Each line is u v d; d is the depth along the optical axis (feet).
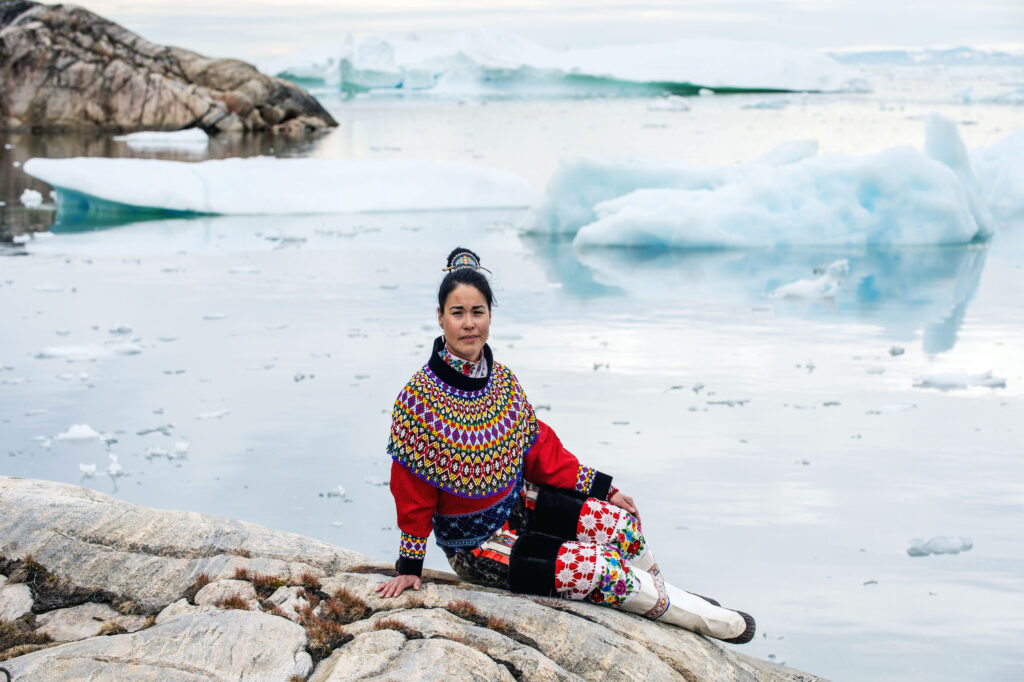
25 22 103.65
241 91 104.32
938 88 224.33
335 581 9.68
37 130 99.71
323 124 109.70
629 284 36.22
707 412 21.97
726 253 43.29
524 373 24.90
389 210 57.21
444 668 8.20
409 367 25.34
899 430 20.86
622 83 217.56
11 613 9.51
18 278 36.55
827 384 24.02
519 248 44.60
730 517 16.75
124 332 28.84
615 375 24.75
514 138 101.65
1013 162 58.95
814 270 38.42
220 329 29.22
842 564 15.12
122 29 106.01
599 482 9.87
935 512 16.97
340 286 35.53
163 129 101.40
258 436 20.49
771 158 54.34
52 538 10.33
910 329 29.32
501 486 9.38
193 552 10.18
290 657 8.49
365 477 18.43
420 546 9.42
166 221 52.54
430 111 149.79
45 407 22.27
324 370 25.09
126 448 19.84
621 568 9.52
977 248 43.86
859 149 88.84
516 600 9.46
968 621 13.56
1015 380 24.29
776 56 218.18
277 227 50.52
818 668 12.36
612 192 49.65
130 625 9.32
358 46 218.18
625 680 8.70
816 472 18.61
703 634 9.82
